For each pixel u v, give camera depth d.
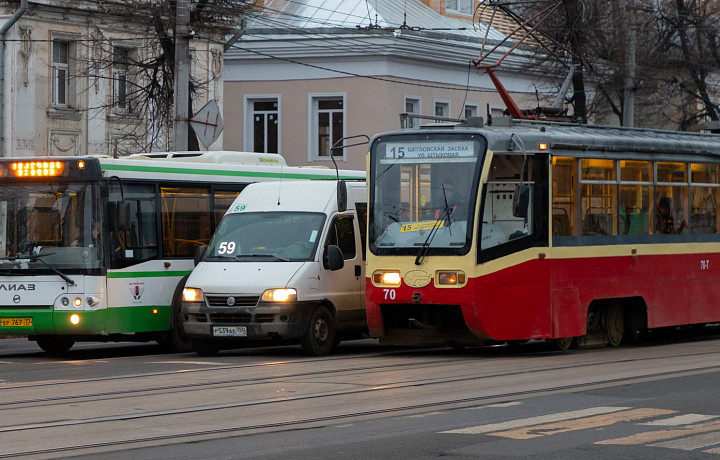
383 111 59.53
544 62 54.81
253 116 62.53
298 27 61.50
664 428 15.00
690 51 61.09
